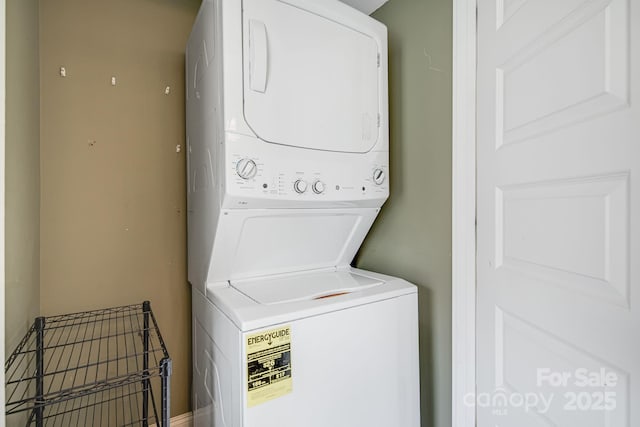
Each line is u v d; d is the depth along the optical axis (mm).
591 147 923
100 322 1724
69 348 1646
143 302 1705
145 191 1848
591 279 926
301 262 1752
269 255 1594
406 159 1812
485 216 1413
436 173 1650
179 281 1951
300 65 1390
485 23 1395
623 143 832
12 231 1144
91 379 1696
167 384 1138
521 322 1218
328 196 1469
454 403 1551
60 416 1622
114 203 1762
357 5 1972
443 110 1608
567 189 1010
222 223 1312
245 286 1496
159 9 1873
